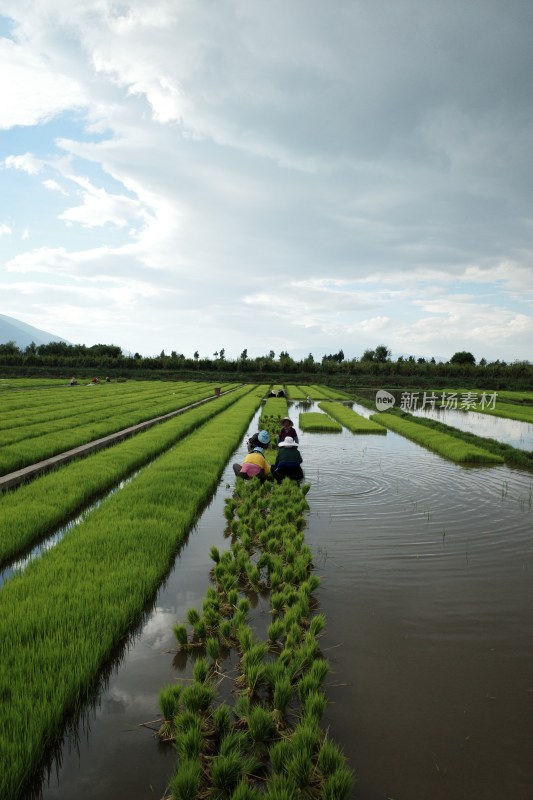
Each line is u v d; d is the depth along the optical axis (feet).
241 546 24.71
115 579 19.40
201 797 10.44
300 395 144.15
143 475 37.17
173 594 19.72
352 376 249.14
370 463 46.01
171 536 24.32
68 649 14.48
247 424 72.23
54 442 49.19
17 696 12.45
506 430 76.95
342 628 16.83
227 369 276.21
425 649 15.60
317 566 22.03
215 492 35.55
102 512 28.09
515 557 23.25
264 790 10.61
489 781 10.61
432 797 10.21
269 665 14.08
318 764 10.97
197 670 13.74
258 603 19.19
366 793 10.31
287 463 38.52
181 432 62.03
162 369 273.75
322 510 30.63
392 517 29.27
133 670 14.73
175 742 11.84
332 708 12.85
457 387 213.66
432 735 11.94
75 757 11.51
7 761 10.59
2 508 28.86
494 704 13.07
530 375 231.50
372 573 21.33
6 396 119.55
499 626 17.03
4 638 15.17
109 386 179.11
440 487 36.83
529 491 35.91
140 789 10.59
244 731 12.14
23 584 18.98
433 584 20.26
